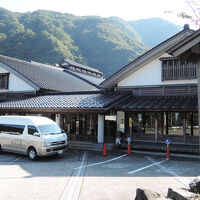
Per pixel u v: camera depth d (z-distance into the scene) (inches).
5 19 3149.6
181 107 417.1
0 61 725.9
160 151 455.8
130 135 523.2
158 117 507.8
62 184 253.4
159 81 533.6
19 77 690.8
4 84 754.2
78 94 636.1
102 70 2600.9
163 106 438.3
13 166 343.9
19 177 282.5
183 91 501.0
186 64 498.3
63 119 636.7
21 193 226.2
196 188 196.5
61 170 317.1
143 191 181.3
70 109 502.6
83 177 280.1
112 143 510.6
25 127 417.1
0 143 450.9
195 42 219.9
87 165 348.2
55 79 809.5
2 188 241.8
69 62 1366.9
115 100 507.5
